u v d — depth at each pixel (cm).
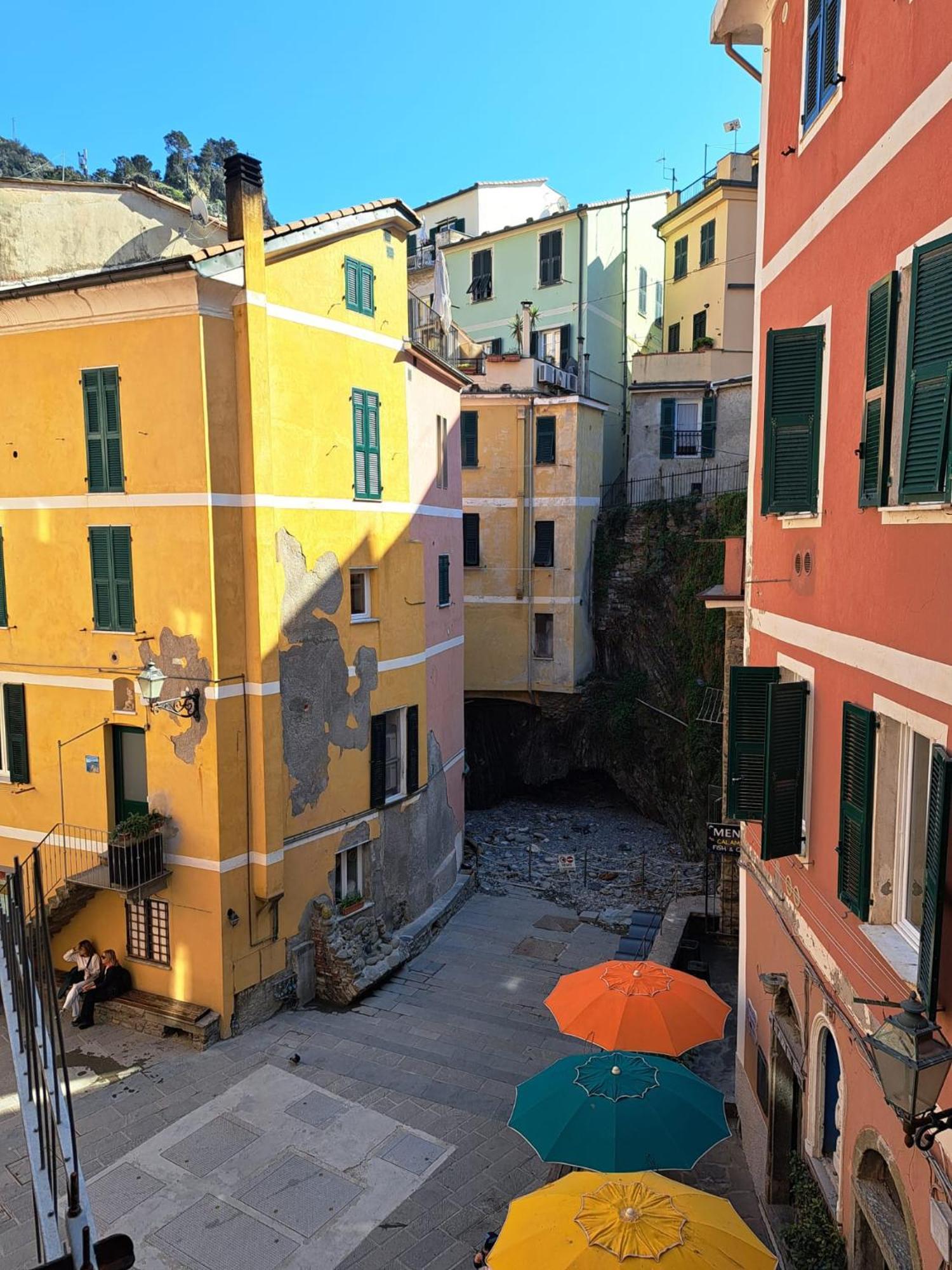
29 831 1606
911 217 622
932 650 581
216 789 1420
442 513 2078
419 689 1906
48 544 1530
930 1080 491
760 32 1098
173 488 1414
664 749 2783
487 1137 1177
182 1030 1434
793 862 912
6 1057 1341
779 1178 976
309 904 1608
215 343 1395
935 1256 571
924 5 598
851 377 748
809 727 864
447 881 2122
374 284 1703
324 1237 995
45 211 1630
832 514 793
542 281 3325
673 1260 656
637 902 2173
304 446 1553
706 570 2570
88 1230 325
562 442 2855
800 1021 897
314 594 1591
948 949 544
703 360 2969
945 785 538
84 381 1468
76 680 1531
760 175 1059
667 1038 1011
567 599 2897
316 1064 1361
